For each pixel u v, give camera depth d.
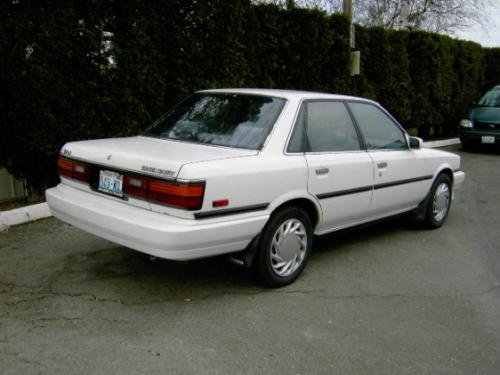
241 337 3.54
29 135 6.05
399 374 3.19
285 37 9.32
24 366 3.10
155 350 3.33
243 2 8.12
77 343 3.37
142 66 6.89
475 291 4.51
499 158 12.86
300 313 3.93
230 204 3.78
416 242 5.85
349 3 10.73
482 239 6.08
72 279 4.36
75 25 6.15
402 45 12.84
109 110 6.69
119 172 3.93
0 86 5.84
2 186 6.51
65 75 6.22
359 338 3.60
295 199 4.36
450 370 3.25
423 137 16.38
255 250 4.12
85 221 4.07
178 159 3.71
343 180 4.73
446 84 14.98
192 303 4.01
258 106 4.52
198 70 7.60
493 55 18.20
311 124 4.59
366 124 5.25
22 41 5.73
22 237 5.36
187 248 3.61
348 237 5.94
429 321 3.90
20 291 4.11
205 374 3.09
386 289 4.47
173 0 7.14
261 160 4.03
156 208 3.71
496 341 3.63
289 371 3.16
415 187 5.80
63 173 4.45
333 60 10.52
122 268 4.63
